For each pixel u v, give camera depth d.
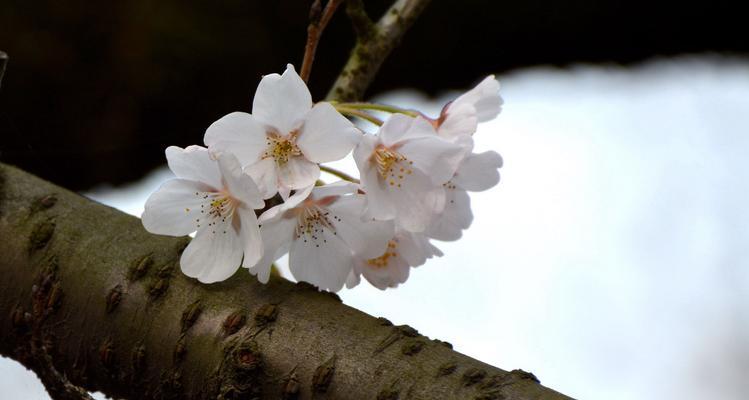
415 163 0.64
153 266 0.64
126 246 0.64
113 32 0.84
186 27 0.85
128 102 0.87
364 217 0.63
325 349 0.61
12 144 0.86
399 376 0.60
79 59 0.84
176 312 0.63
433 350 0.61
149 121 0.88
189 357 0.62
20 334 0.65
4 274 0.65
